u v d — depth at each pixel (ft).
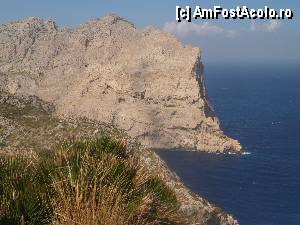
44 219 21.31
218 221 164.04
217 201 395.55
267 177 479.41
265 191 425.69
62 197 21.81
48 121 212.84
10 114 224.74
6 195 21.45
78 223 20.61
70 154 28.12
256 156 595.06
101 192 23.13
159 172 33.55
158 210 27.45
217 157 612.29
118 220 21.56
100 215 21.22
